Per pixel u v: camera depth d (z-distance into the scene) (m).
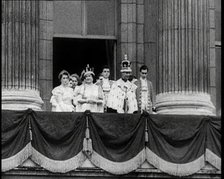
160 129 37.56
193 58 39.41
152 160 37.31
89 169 36.94
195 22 39.59
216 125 37.91
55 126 36.97
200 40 39.62
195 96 39.19
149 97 39.66
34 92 38.50
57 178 36.84
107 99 39.31
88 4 45.34
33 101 38.22
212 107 39.44
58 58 44.91
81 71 45.00
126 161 37.16
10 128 36.66
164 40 39.75
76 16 45.25
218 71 45.19
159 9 40.16
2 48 38.25
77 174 36.91
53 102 39.34
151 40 44.41
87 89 38.69
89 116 37.22
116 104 38.88
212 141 37.78
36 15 38.97
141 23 44.59
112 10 45.38
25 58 38.41
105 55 45.16
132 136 37.34
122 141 37.22
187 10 39.62
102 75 40.12
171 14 39.69
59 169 36.75
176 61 39.44
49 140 36.91
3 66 38.19
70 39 45.09
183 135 37.62
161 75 39.75
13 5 38.47
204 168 37.69
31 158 36.75
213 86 44.59
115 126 37.28
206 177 37.59
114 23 45.28
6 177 36.47
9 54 38.25
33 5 38.88
